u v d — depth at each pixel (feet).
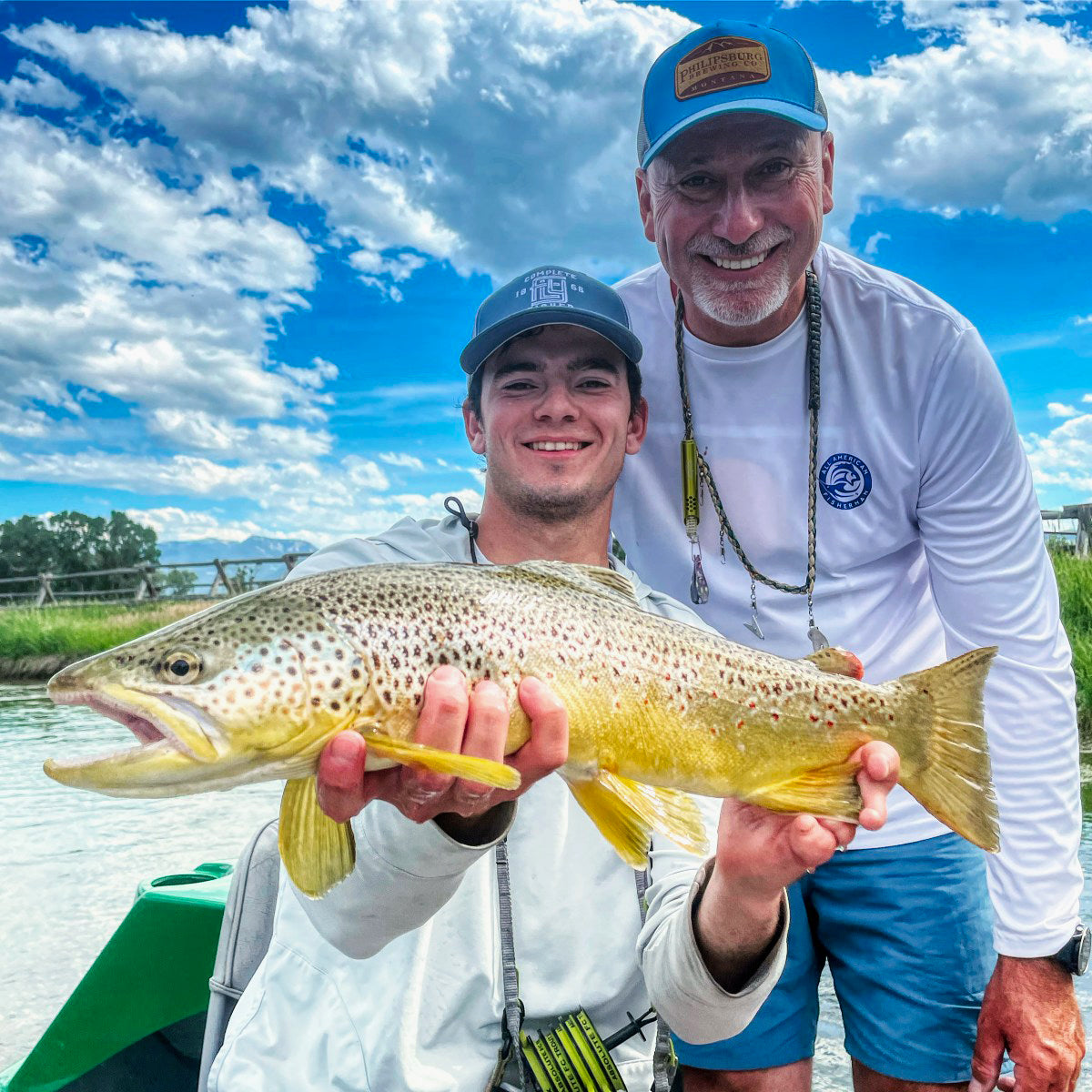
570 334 3.11
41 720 14.10
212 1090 2.62
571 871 2.76
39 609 26.91
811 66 3.36
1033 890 3.23
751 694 2.41
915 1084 3.49
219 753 2.01
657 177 3.42
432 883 2.32
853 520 3.63
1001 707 3.35
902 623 3.78
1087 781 7.00
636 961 2.76
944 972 3.48
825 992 4.87
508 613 2.23
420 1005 2.61
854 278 3.55
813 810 2.36
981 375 3.42
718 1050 3.47
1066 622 11.22
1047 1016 3.21
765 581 3.70
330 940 2.46
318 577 2.18
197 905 3.37
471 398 3.40
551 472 3.12
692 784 2.39
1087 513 15.52
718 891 2.34
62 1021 3.49
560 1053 2.60
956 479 3.49
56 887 6.47
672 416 3.75
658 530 3.84
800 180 3.29
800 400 3.59
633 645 2.34
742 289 3.39
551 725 2.14
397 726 2.12
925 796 2.54
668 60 3.40
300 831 2.19
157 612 25.41
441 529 3.27
